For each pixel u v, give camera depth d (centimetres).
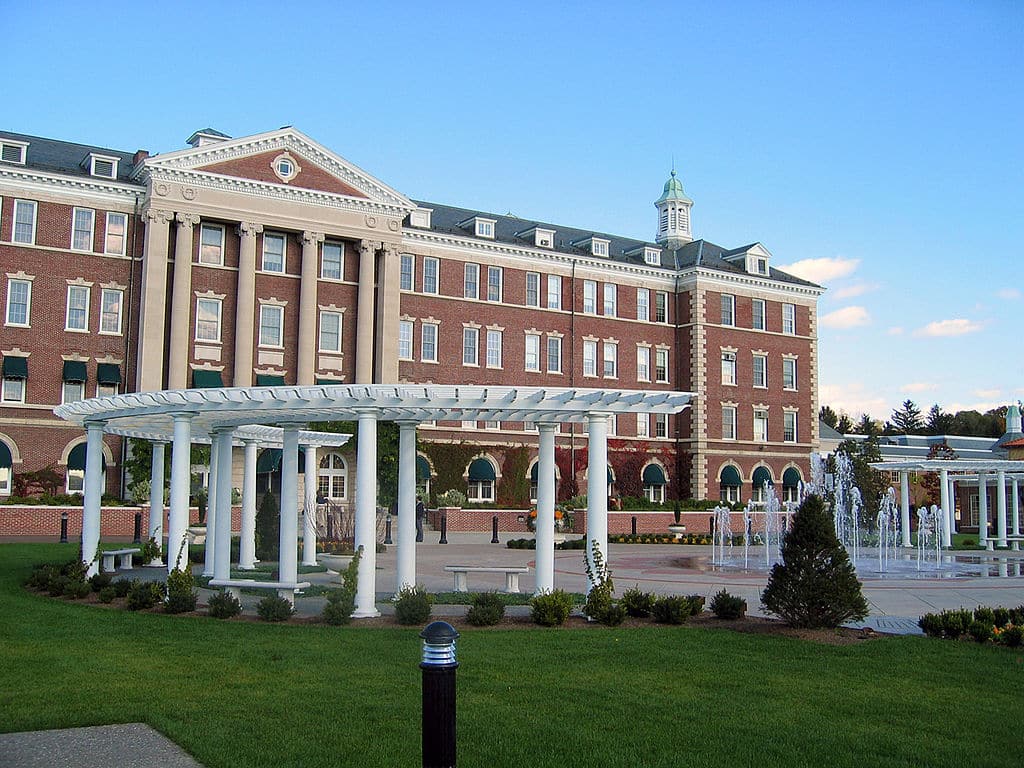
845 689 1335
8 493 5222
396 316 6200
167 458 5078
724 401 7600
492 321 6825
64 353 5375
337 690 1278
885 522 5344
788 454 7875
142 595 2050
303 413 2119
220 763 962
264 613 1891
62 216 5422
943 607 2302
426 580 2819
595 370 7262
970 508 8494
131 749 1013
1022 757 1036
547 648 1609
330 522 4278
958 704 1261
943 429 14838
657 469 7506
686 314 7625
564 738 1075
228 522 2527
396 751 1012
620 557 4147
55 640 1628
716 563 3766
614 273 7419
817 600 1792
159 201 5466
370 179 6081
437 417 2125
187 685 1300
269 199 5788
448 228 6875
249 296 5706
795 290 8025
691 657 1541
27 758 979
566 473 7081
